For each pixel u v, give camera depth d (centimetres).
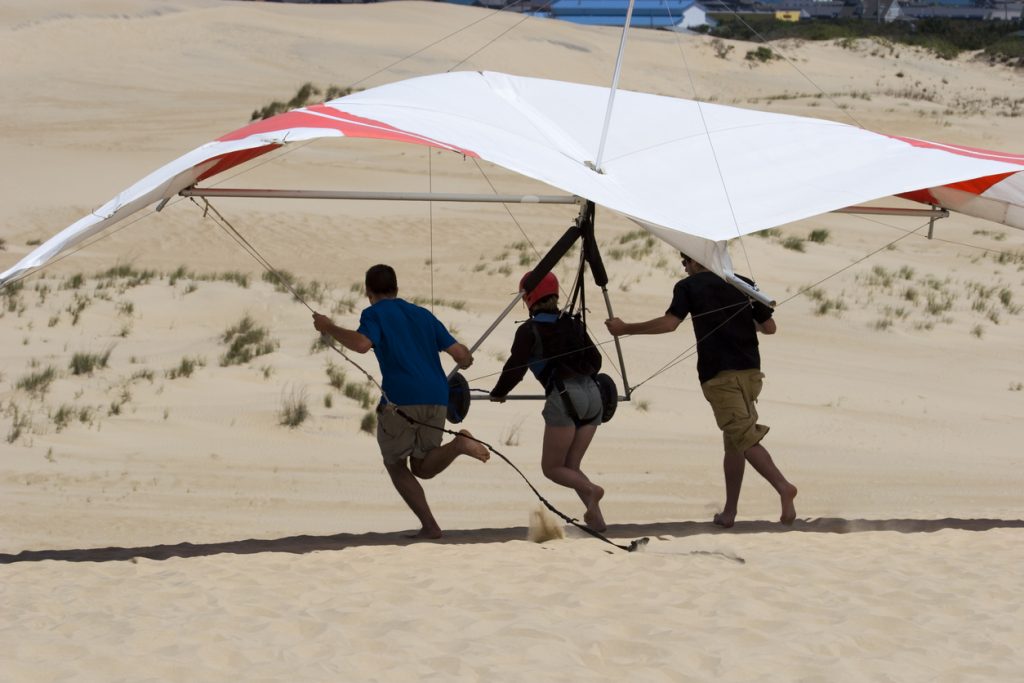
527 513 1673
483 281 4066
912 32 18125
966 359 3375
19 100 7656
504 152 1198
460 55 11250
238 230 4900
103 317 3116
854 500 1819
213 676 741
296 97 7906
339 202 5450
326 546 1189
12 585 996
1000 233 5578
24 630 839
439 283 4034
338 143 6719
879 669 782
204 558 1116
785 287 4022
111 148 6444
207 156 1083
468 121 1320
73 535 1450
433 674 752
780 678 760
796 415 2681
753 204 1198
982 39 17725
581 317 1304
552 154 1288
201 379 2562
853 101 10931
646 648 817
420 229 4988
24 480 1770
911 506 1775
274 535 1473
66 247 1075
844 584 1011
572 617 891
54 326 2997
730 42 15275
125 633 831
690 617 899
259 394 2488
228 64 9262
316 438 2225
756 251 4388
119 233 4806
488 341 3191
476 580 1006
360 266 4362
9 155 6072
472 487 1886
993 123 9600
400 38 11575
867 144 1398
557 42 12925
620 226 5234
